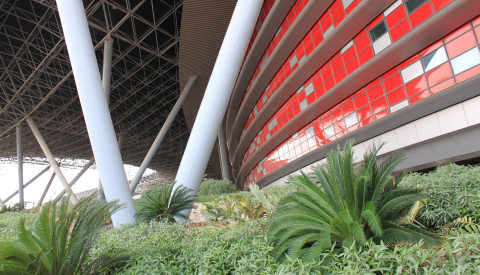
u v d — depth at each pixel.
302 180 3.79
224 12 20.27
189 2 19.22
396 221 3.71
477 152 9.27
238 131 32.78
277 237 3.69
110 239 5.83
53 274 3.58
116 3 24.80
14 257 3.45
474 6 8.55
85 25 10.71
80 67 10.24
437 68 9.86
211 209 8.83
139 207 11.12
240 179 38.94
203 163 10.68
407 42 10.36
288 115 18.88
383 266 2.63
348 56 13.12
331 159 3.87
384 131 11.99
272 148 22.97
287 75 17.88
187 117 39.12
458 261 2.39
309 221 3.62
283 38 16.73
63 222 3.79
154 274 3.51
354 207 3.60
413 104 10.54
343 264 2.71
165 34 31.69
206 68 28.23
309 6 14.20
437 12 9.38
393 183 4.16
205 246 4.14
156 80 43.38
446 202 4.54
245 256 3.37
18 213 21.75
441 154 10.27
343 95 13.83
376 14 11.55
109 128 10.23
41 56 34.00
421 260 2.49
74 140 65.12
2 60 33.62
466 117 9.25
